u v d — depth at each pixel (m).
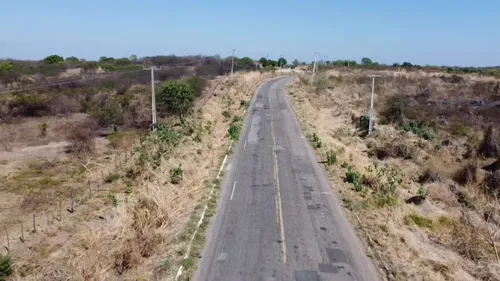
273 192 22.25
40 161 29.28
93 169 26.95
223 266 14.85
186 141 29.22
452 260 16.03
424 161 29.94
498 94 56.75
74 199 21.59
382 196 21.91
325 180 24.33
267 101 53.50
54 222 18.69
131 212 17.50
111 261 14.23
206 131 33.56
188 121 34.94
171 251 15.36
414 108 47.47
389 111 43.41
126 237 15.35
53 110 46.97
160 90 41.94
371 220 18.83
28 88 53.16
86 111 48.00
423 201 22.41
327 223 18.61
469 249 17.36
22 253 15.89
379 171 26.25
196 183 22.77
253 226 18.11
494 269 15.51
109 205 20.52
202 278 14.06
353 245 16.62
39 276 13.48
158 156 25.27
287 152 30.23
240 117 41.81
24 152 31.84
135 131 38.38
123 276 13.76
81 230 17.05
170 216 17.73
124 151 31.17
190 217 18.38
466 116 43.84
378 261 15.39
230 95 52.91
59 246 16.36
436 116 44.47
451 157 30.75
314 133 35.47
